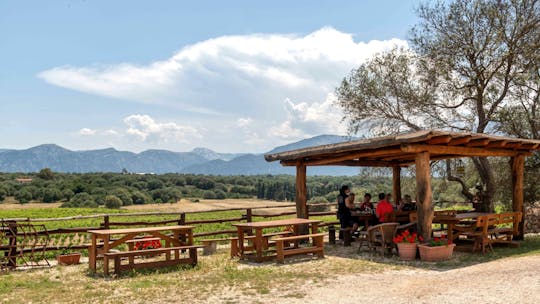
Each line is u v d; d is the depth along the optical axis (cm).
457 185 2495
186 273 913
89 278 884
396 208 1424
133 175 10806
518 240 1264
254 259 1061
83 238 1941
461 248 1102
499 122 1720
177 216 3459
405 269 898
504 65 1686
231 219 1444
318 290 729
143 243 1216
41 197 8106
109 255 895
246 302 662
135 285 796
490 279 711
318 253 1080
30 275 934
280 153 1415
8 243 1151
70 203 7306
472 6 1655
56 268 1023
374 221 1330
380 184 2062
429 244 988
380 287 734
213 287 767
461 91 1750
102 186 8731
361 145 1095
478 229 1154
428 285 716
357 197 2777
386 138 1030
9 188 8300
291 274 872
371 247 1116
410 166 1822
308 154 1282
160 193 9200
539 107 1712
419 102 1778
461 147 1120
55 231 1114
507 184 1827
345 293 702
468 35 1656
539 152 1720
